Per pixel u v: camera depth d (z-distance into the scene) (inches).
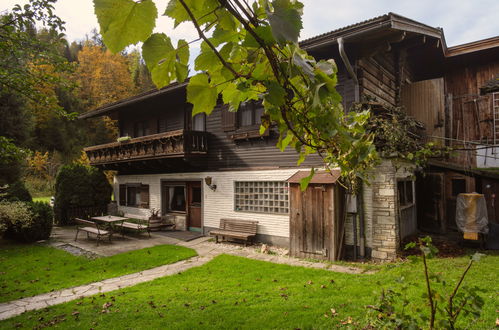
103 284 246.8
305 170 332.2
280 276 246.7
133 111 574.2
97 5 22.1
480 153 398.3
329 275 243.4
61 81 294.8
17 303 210.5
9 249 374.9
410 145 305.6
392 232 280.1
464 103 422.6
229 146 409.1
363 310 168.9
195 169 448.5
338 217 296.4
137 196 567.8
